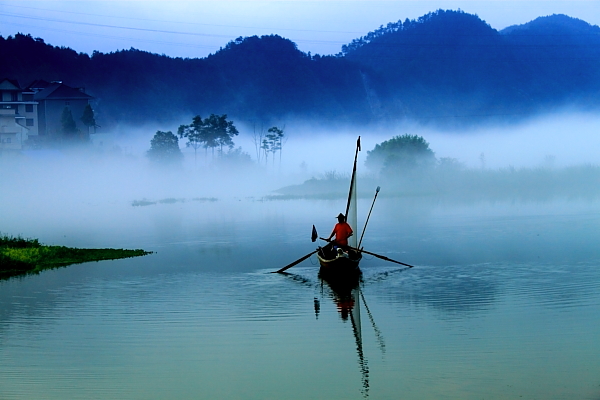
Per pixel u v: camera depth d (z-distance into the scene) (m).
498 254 27.50
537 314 17.06
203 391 12.35
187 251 31.33
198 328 16.58
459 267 24.59
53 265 27.70
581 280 21.39
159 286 22.17
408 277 22.86
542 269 23.61
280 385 12.54
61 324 17.14
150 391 12.39
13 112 112.38
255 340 15.43
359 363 13.66
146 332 16.27
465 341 14.88
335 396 11.95
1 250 29.77
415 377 12.74
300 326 16.58
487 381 12.41
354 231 26.88
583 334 15.17
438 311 17.75
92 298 20.31
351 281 22.45
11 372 13.45
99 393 12.30
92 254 30.33
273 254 29.69
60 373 13.38
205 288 21.69
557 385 12.12
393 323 16.62
